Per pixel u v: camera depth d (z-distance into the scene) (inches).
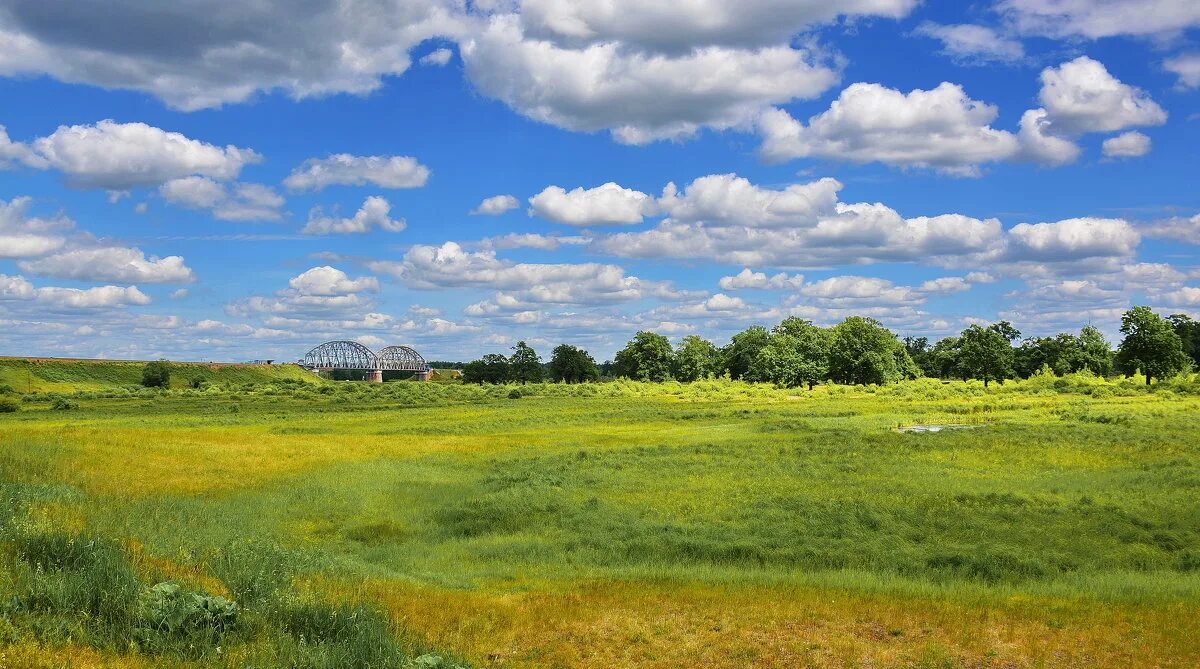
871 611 653.3
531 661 544.7
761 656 557.0
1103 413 2338.8
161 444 1599.4
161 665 416.5
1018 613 646.5
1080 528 989.2
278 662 444.8
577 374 6865.2
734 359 6673.2
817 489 1246.9
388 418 2765.7
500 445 1921.8
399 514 1167.0
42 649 403.2
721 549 932.0
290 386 5152.6
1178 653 551.2
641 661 548.4
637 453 1689.2
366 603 589.0
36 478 1037.2
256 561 667.4
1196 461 1413.6
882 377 5032.0
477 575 824.9
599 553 943.0
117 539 628.4
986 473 1376.7
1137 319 4124.0
